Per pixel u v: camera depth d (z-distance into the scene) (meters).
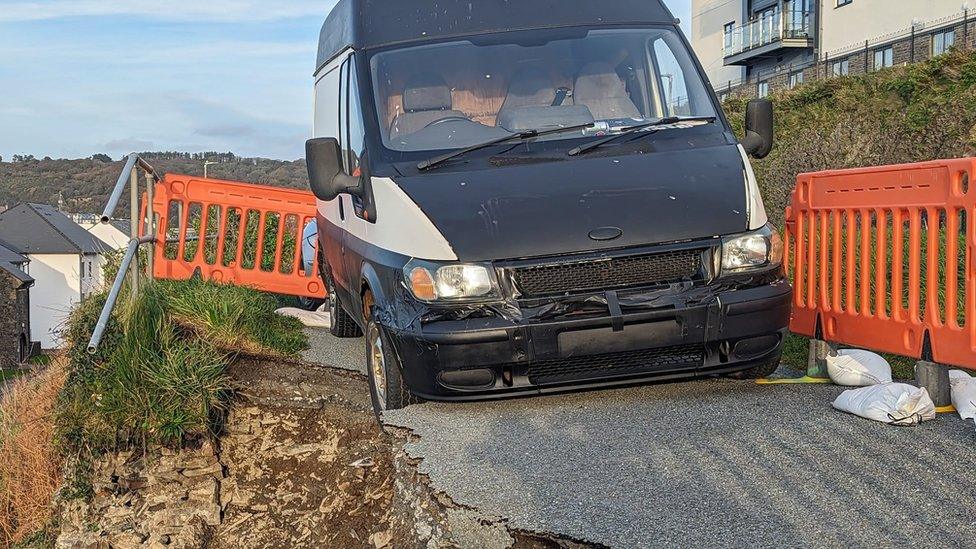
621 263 5.34
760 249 5.49
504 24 6.79
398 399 5.87
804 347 7.56
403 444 5.25
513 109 6.34
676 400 5.69
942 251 7.94
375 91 6.41
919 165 5.50
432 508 4.38
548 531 3.93
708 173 5.72
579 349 5.24
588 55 6.63
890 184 5.77
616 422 5.29
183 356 6.63
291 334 8.31
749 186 5.69
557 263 5.28
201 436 6.35
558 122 6.23
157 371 6.50
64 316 8.57
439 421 5.53
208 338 7.32
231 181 10.36
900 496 4.04
